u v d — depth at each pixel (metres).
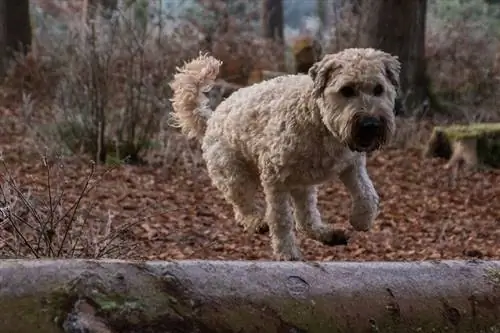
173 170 14.68
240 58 21.19
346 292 3.83
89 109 15.00
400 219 12.21
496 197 13.99
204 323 3.53
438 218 12.41
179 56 17.83
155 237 10.15
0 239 6.82
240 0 29.47
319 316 3.73
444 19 26.44
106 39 15.41
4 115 17.81
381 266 4.01
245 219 8.60
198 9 23.03
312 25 35.66
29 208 6.95
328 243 8.28
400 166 16.19
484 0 27.52
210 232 10.65
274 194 7.82
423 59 20.73
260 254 9.58
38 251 6.57
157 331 3.45
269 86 7.99
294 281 3.77
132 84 15.18
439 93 21.81
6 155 14.34
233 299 3.62
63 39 18.11
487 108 21.38
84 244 7.30
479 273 4.15
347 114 7.07
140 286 3.49
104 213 10.86
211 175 8.71
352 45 20.23
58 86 16.70
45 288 3.37
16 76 20.58
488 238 11.26
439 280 4.05
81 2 24.08
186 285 3.57
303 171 7.60
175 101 9.34
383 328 3.84
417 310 3.93
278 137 7.58
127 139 15.14
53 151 14.55
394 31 20.12
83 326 3.31
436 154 16.89
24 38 24.05
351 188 7.94
